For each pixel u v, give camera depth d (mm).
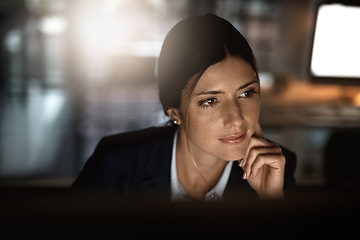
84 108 5676
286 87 2594
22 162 3264
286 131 2287
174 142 723
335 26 2107
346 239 300
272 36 4113
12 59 8203
